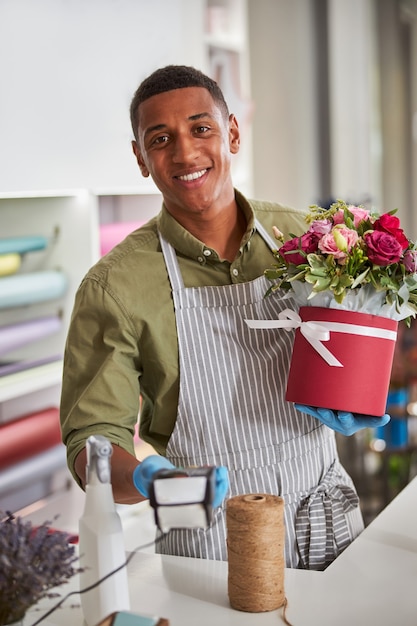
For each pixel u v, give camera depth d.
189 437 1.88
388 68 5.50
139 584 1.64
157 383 1.90
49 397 3.06
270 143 4.97
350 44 5.17
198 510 1.33
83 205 2.89
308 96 5.12
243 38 3.89
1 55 2.50
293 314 1.77
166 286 1.90
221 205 1.91
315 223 1.75
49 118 2.68
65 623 1.50
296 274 1.77
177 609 1.53
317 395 1.74
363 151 5.27
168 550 1.90
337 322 1.72
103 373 1.82
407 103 5.57
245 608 1.51
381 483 4.00
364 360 1.73
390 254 1.66
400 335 4.08
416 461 4.01
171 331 1.88
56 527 2.89
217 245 1.95
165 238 1.95
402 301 1.72
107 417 1.79
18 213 2.96
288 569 1.67
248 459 1.87
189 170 1.83
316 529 1.87
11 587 1.31
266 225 2.05
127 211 3.42
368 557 1.71
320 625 1.45
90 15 2.85
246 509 1.49
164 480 1.34
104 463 1.44
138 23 3.09
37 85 2.64
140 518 3.14
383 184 5.58
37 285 2.78
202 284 1.93
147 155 1.88
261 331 1.90
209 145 1.85
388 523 1.89
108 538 1.42
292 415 1.91
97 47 2.89
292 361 1.79
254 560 1.49
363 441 4.00
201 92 1.86
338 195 5.21
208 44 3.69
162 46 3.23
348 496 1.97
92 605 1.43
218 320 1.88
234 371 1.88
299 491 1.90
